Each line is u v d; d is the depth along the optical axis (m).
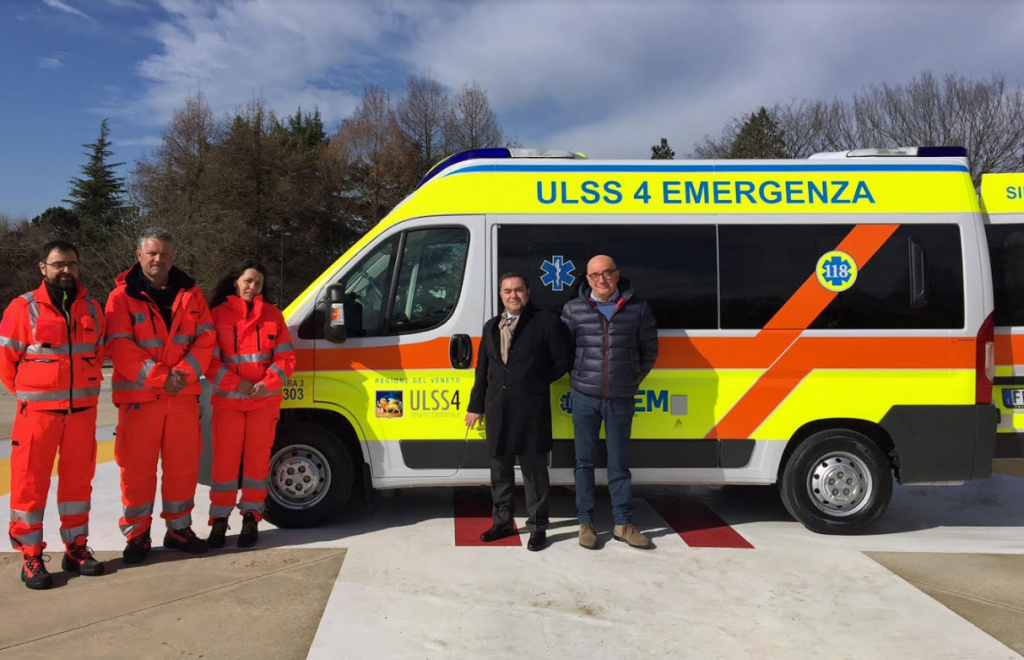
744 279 4.82
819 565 4.28
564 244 4.86
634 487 6.35
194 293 4.33
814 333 4.79
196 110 34.31
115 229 28.25
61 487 4.03
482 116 45.66
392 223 4.95
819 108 34.78
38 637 3.28
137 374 4.09
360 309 4.88
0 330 3.86
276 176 33.09
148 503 4.25
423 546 4.58
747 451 4.81
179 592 3.81
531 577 4.05
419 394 4.82
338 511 4.93
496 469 4.64
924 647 3.24
